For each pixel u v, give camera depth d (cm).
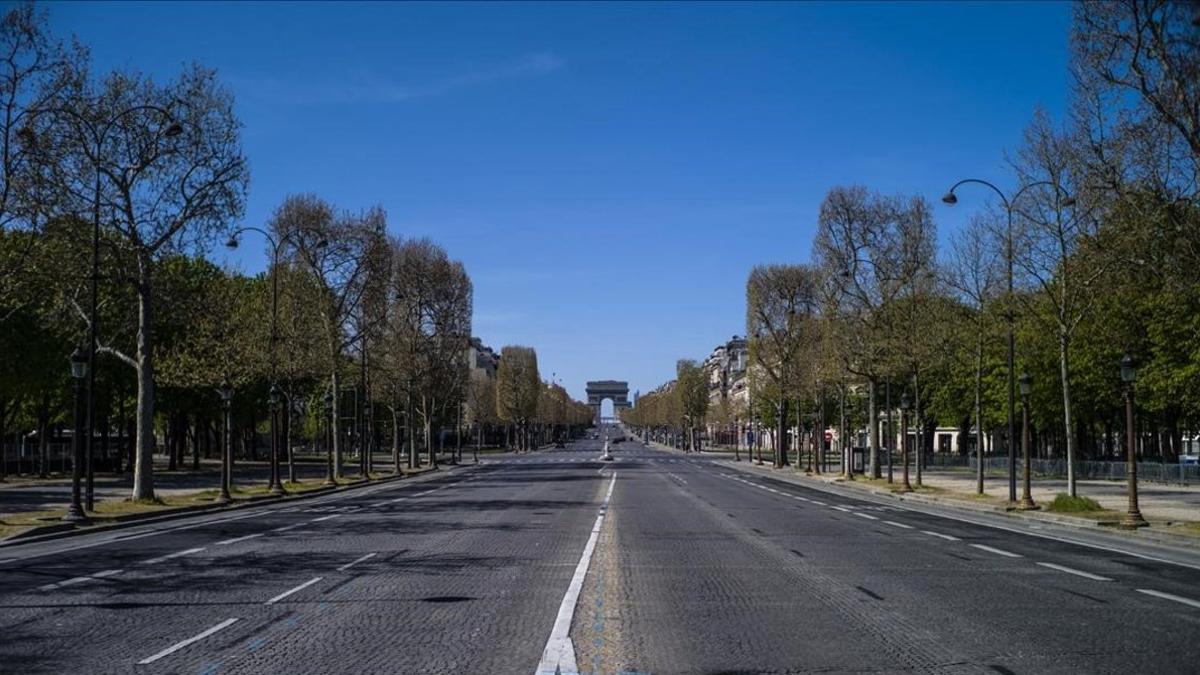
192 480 5750
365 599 1422
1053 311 4066
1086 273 3409
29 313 4612
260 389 7056
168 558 1962
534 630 1182
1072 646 1084
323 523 2838
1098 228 3133
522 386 13588
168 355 4638
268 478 6112
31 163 3197
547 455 12400
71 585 1581
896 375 5197
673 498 4059
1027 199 3525
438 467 8050
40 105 3212
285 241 4959
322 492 4806
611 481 5622
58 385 5525
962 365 6612
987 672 961
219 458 10069
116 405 6675
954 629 1186
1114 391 5347
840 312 5306
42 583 1608
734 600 1412
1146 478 5322
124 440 7550
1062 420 6072
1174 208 2541
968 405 7075
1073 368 5416
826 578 1653
